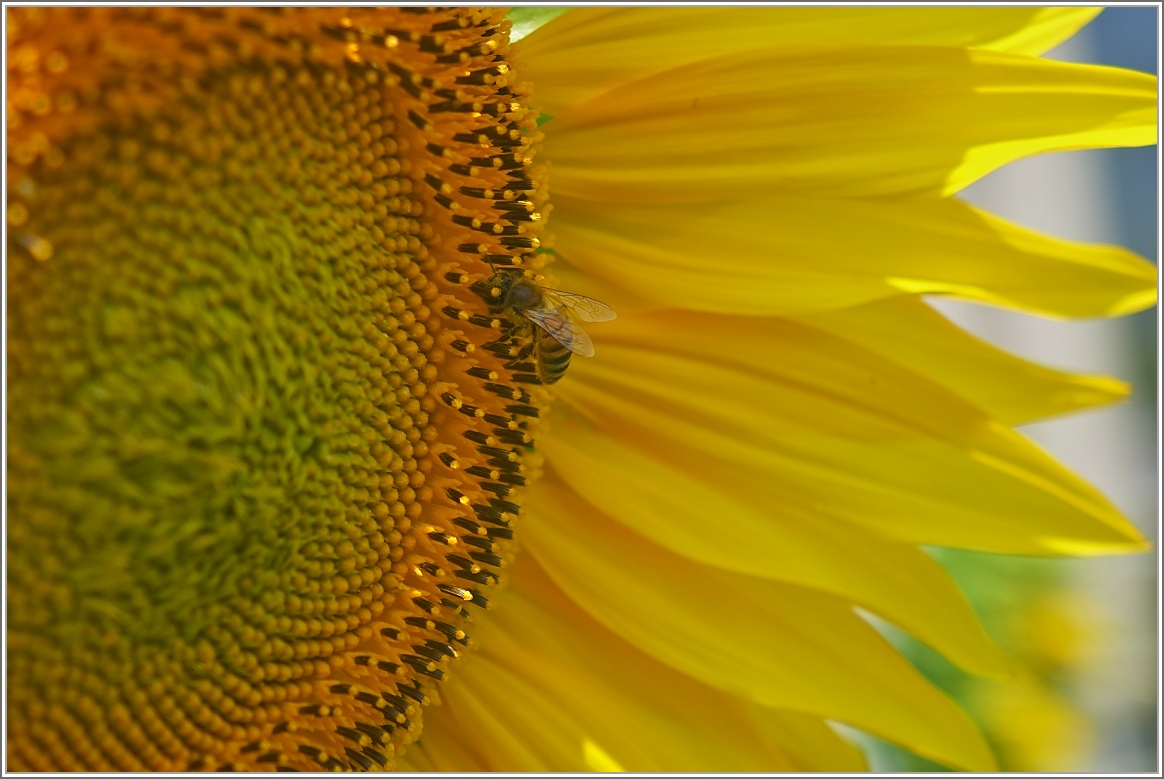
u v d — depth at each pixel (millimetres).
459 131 375
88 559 354
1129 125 373
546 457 390
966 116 376
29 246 352
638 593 388
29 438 352
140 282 356
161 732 363
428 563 380
